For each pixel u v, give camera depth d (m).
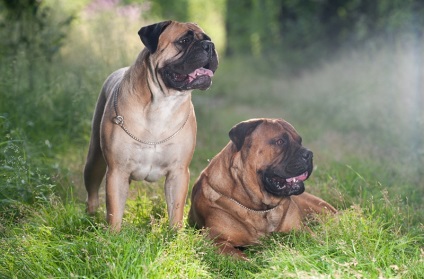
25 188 8.49
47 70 13.01
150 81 7.32
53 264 6.35
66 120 12.23
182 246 6.78
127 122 7.44
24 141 9.62
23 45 12.87
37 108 12.08
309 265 6.28
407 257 6.86
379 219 7.45
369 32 19.00
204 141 13.56
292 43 23.72
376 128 14.45
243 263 6.90
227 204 7.83
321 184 9.45
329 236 7.09
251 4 28.81
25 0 13.21
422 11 17.06
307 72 21.73
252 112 18.58
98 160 8.33
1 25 13.15
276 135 7.64
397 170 10.51
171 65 7.16
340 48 21.23
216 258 6.97
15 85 11.97
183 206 7.78
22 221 7.57
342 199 8.89
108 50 13.75
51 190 8.50
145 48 7.52
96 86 12.67
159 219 8.26
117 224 7.44
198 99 17.75
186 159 7.72
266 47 25.84
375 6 19.39
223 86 23.59
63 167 10.04
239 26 29.53
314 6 22.73
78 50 14.09
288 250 6.74
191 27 7.33
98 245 6.54
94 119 8.34
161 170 7.71
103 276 6.14
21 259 6.35
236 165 7.79
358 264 6.24
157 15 30.33
